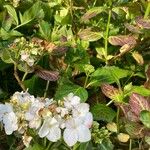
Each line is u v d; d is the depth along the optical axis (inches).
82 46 17.8
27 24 19.1
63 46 16.7
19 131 14.0
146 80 17.5
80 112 14.0
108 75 16.8
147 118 14.7
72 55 17.3
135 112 15.3
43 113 13.6
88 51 18.5
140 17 17.4
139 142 15.8
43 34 18.2
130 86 16.4
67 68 17.2
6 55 15.8
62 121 13.8
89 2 20.4
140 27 17.8
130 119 15.3
